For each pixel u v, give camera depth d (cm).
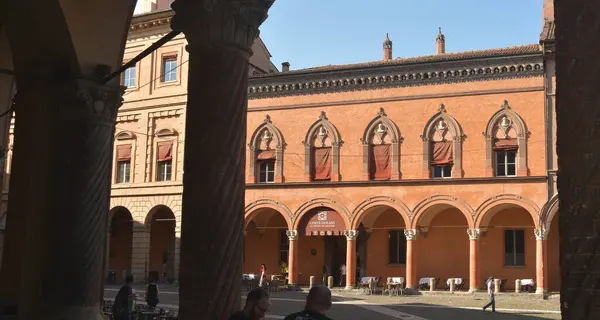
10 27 950
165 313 1504
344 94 3816
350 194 3722
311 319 492
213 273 536
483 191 3450
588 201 347
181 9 588
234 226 551
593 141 348
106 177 952
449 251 3769
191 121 568
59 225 900
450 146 3569
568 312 348
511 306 2828
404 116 3672
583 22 357
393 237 3922
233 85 572
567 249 353
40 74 948
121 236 4319
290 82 3909
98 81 932
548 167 3341
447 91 3597
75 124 923
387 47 4494
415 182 3584
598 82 350
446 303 2964
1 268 1012
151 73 4078
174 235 4197
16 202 1010
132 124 4106
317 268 4059
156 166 4009
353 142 3766
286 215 3841
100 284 923
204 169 552
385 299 3186
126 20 951
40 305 887
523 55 3419
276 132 3931
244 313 517
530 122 3409
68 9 887
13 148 1009
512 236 3656
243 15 579
